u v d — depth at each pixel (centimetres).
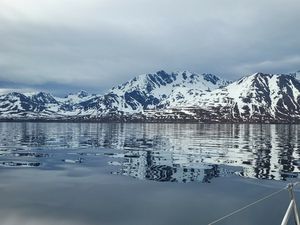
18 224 3525
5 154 10031
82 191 4984
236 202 4253
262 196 4575
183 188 5156
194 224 3403
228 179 5900
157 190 5009
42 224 3519
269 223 3331
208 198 4488
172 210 3919
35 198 4578
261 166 7525
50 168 7288
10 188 5209
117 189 5116
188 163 8081
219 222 3403
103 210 3966
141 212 3853
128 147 12550
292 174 6425
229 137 19212
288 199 4231
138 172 6706
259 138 18200
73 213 3859
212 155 9819
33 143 14350
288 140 16500
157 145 13488
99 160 8662
